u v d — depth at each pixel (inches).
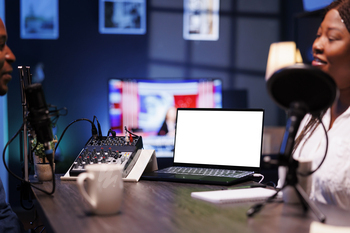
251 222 31.9
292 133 34.2
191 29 195.0
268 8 202.4
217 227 30.6
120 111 181.6
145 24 189.8
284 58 162.4
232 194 42.2
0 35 48.6
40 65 177.8
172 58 193.6
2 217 54.2
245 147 59.6
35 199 45.5
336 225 31.0
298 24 175.0
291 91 35.7
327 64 49.1
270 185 52.8
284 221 32.1
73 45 181.6
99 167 36.2
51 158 45.6
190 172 58.2
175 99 185.9
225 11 198.4
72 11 181.2
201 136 63.1
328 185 49.5
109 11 185.2
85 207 39.1
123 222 33.0
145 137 182.5
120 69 187.5
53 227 31.9
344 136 50.0
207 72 197.3
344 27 47.0
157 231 30.0
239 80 200.4
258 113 59.8
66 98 181.3
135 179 54.9
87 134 183.2
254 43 201.5
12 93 172.2
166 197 43.4
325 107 35.6
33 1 176.1
